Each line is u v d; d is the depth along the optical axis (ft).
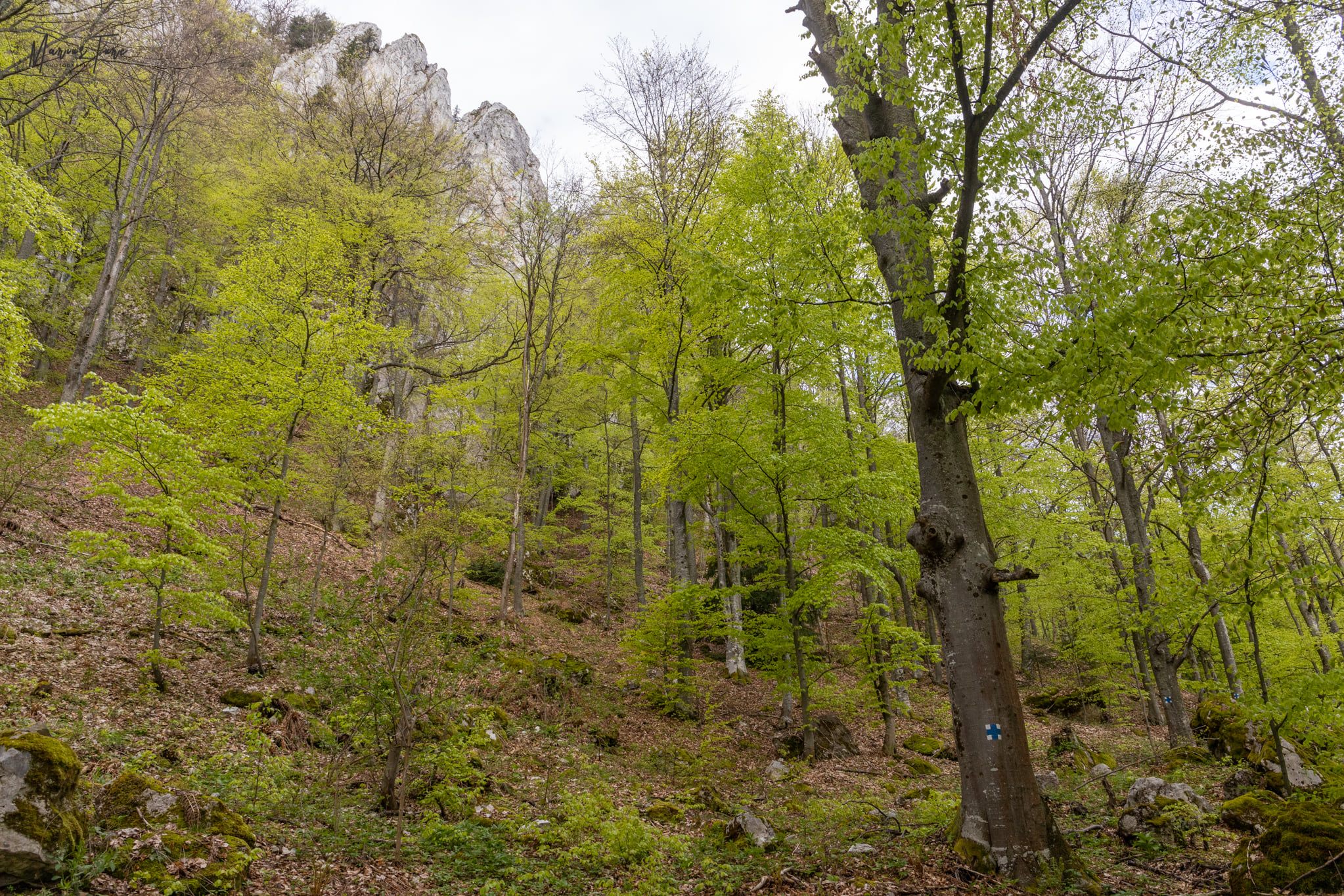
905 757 38.06
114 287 53.67
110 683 23.30
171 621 26.78
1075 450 47.24
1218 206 16.07
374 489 54.13
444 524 46.19
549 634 54.54
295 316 34.09
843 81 23.86
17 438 34.91
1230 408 17.43
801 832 21.24
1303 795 19.27
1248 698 19.71
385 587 20.83
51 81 45.24
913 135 18.62
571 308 62.54
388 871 15.14
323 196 57.72
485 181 72.74
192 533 25.39
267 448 32.60
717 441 34.94
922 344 19.42
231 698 24.77
